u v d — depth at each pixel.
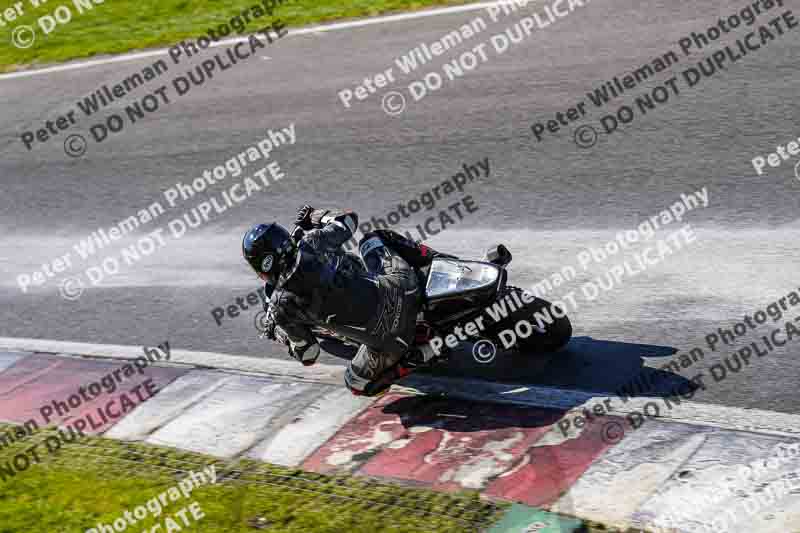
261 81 46.12
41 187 40.88
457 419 20.84
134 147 42.41
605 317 23.89
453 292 21.03
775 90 32.94
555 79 38.09
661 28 39.91
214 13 57.81
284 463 20.28
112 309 30.27
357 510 17.95
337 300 19.84
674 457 17.91
